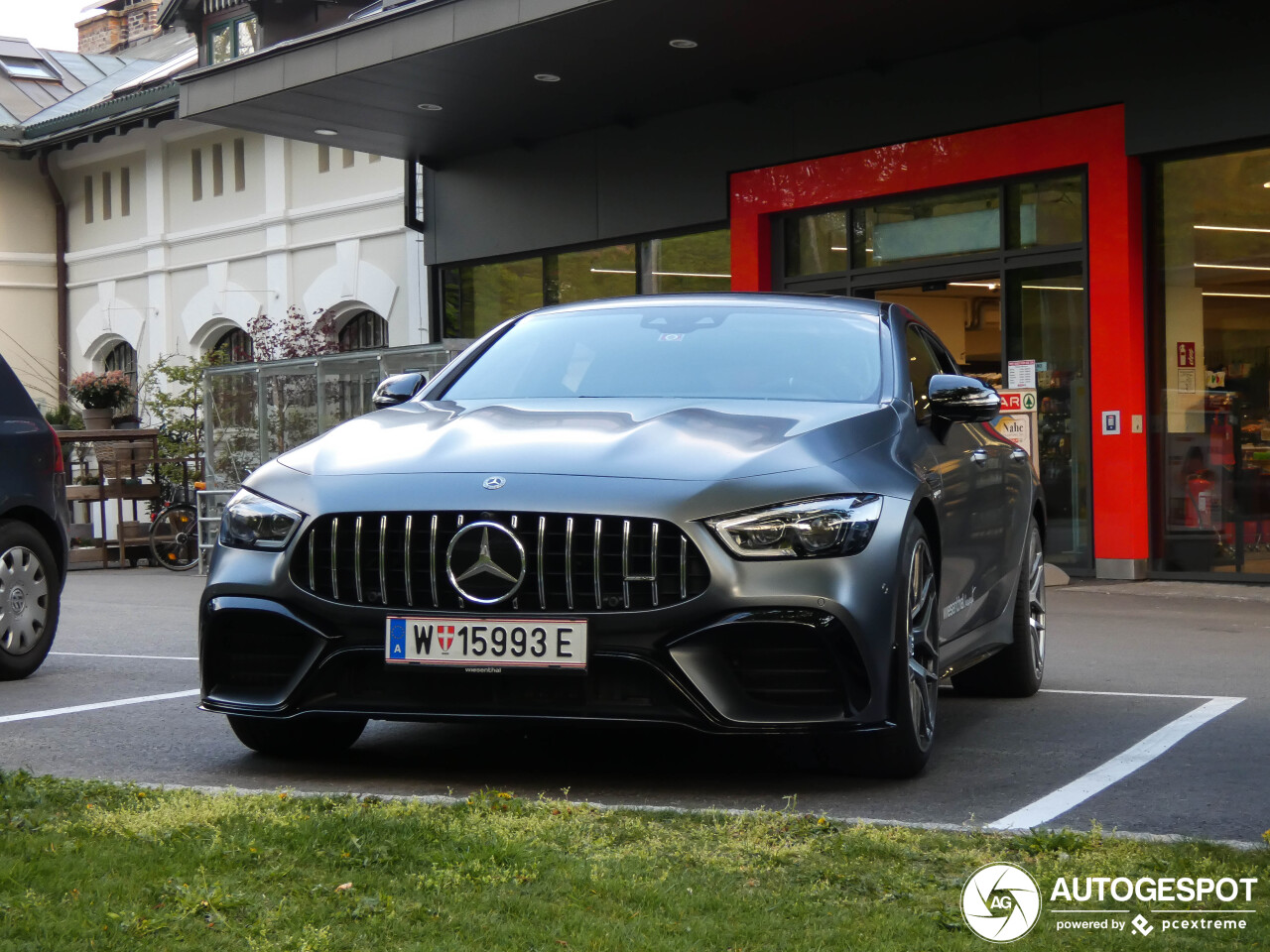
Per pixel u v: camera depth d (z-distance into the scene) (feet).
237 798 12.84
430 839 11.28
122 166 86.48
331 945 8.83
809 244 49.01
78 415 77.30
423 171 61.21
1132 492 40.55
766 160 49.11
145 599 40.34
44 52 104.47
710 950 8.90
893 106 45.68
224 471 52.49
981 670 20.86
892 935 9.23
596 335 17.98
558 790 14.23
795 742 16.85
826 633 13.32
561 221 55.93
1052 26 41.52
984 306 44.27
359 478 14.24
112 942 8.75
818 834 11.85
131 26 120.88
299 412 49.96
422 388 18.06
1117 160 40.60
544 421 15.11
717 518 13.38
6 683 22.50
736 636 13.26
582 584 13.41
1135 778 15.02
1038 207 42.83
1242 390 39.09
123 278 86.12
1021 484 20.66
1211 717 18.99
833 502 13.73
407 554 13.65
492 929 9.16
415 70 46.42
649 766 15.47
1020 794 14.23
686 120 51.57
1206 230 39.65
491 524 13.46
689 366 16.99
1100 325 41.06
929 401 17.20
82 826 11.60
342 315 72.18
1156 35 39.65
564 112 51.98
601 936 9.06
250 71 49.83
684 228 52.60
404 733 17.56
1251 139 38.50
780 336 17.56
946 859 11.15
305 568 14.07
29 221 90.68
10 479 22.85
